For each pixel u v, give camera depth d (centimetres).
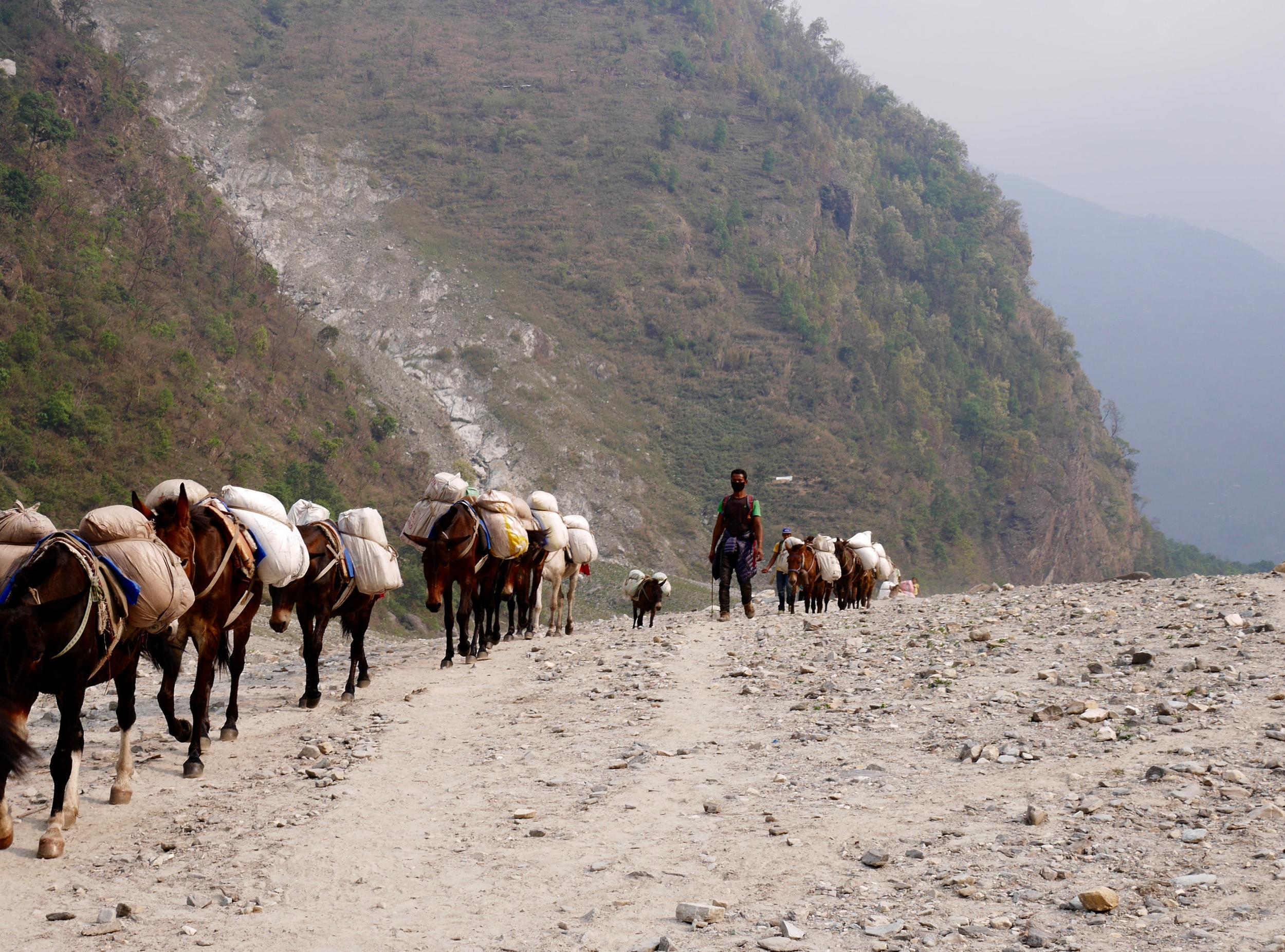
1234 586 1612
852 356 18825
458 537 1523
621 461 15388
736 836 642
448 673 1484
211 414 8975
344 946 510
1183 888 490
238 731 1083
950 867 551
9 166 9444
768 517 15225
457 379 15812
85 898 589
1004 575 18162
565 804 748
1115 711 843
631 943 492
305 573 1145
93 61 12394
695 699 1123
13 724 625
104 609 696
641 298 18425
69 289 8556
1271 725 750
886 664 1220
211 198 13238
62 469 6925
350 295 17012
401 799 789
